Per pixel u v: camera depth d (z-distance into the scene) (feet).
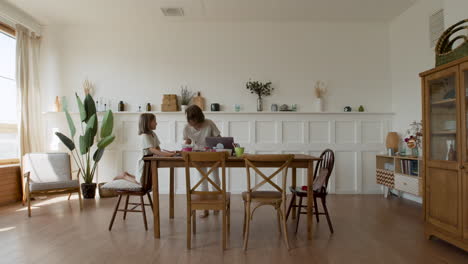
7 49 15.94
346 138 17.21
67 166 13.60
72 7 15.62
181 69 17.70
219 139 10.25
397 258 7.91
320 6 15.72
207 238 9.51
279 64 17.69
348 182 17.13
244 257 8.00
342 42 17.74
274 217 12.10
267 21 17.72
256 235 9.81
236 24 17.80
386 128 17.17
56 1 14.96
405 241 9.22
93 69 17.71
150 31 17.81
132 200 15.47
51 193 12.66
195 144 12.36
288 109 17.30
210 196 9.22
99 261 7.74
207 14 16.70
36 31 17.01
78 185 13.25
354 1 15.15
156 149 10.71
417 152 14.19
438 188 9.02
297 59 17.71
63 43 17.75
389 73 17.62
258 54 17.72
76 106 17.58
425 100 9.72
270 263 7.61
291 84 17.65
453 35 10.83
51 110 17.56
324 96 17.61
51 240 9.33
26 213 12.73
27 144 15.85
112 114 16.22
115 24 17.80
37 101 16.84
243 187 17.03
